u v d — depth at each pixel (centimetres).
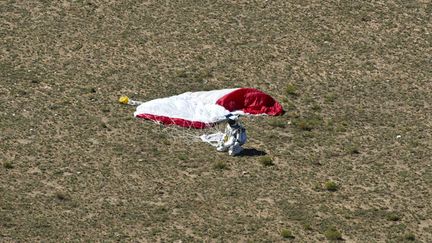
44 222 19875
